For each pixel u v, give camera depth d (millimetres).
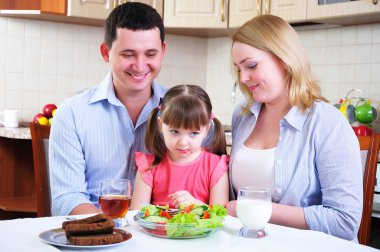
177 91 1750
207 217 1250
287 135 1620
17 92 3748
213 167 1799
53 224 1300
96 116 1864
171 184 1795
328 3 3061
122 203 1292
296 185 1588
